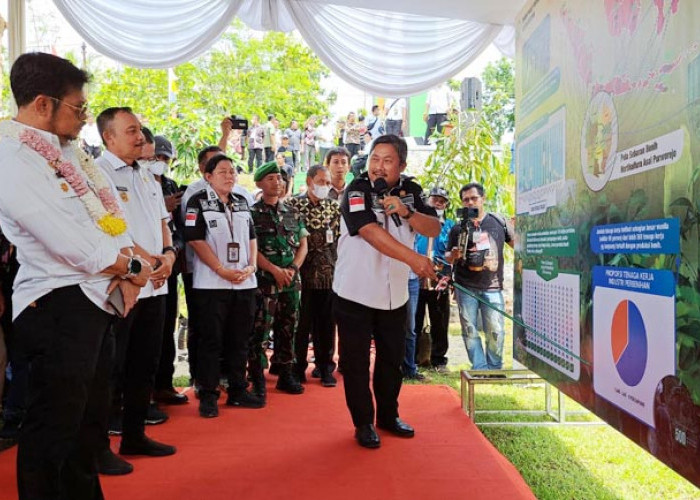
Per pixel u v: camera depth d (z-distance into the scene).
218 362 3.98
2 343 3.24
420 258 3.12
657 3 2.30
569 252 3.23
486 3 4.41
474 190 4.99
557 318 3.42
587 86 2.98
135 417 3.12
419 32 5.06
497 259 5.00
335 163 5.12
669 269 2.22
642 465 3.31
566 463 3.34
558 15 3.39
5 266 3.30
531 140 3.91
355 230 3.27
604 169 2.78
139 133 2.99
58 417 1.96
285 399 4.38
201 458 3.11
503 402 4.68
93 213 1.98
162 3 4.70
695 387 2.04
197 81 13.40
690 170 2.07
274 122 13.16
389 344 3.53
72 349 1.96
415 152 8.45
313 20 4.87
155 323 3.12
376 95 5.12
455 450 3.27
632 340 2.50
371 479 2.85
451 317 8.89
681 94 2.13
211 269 3.91
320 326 4.88
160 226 3.14
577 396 3.12
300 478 2.86
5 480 2.79
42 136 1.94
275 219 4.50
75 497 2.20
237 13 4.82
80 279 1.98
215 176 4.01
